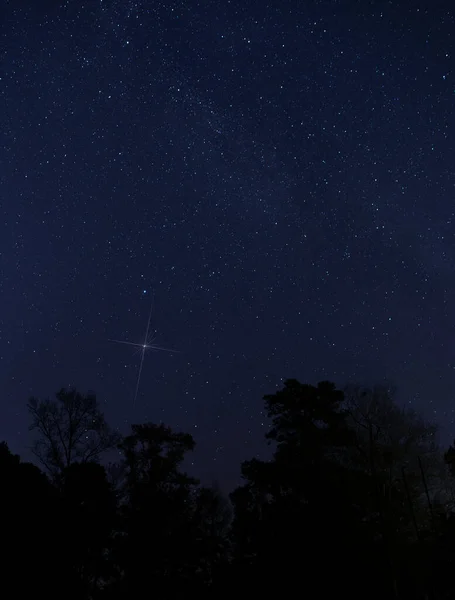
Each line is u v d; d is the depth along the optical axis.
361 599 25.59
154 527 29.22
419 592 27.36
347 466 34.72
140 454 32.12
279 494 29.66
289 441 31.12
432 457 36.81
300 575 26.00
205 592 28.55
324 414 31.19
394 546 28.17
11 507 22.78
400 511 30.25
